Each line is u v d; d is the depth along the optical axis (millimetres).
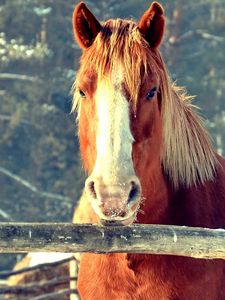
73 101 8445
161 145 8180
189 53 42094
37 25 39625
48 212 36375
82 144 8102
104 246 7215
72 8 39812
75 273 14375
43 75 38406
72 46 39156
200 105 38938
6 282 19438
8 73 39312
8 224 7105
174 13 39344
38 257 17688
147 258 8156
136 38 7707
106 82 7465
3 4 40500
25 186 37312
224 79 40750
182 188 8539
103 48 7625
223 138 37969
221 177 8961
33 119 37844
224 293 8469
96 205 7047
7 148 39156
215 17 42125
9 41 39438
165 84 8000
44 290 16562
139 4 38281
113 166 7125
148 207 8281
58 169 38438
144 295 8297
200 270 8234
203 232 7285
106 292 8461
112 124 7320
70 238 7156
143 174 7848
